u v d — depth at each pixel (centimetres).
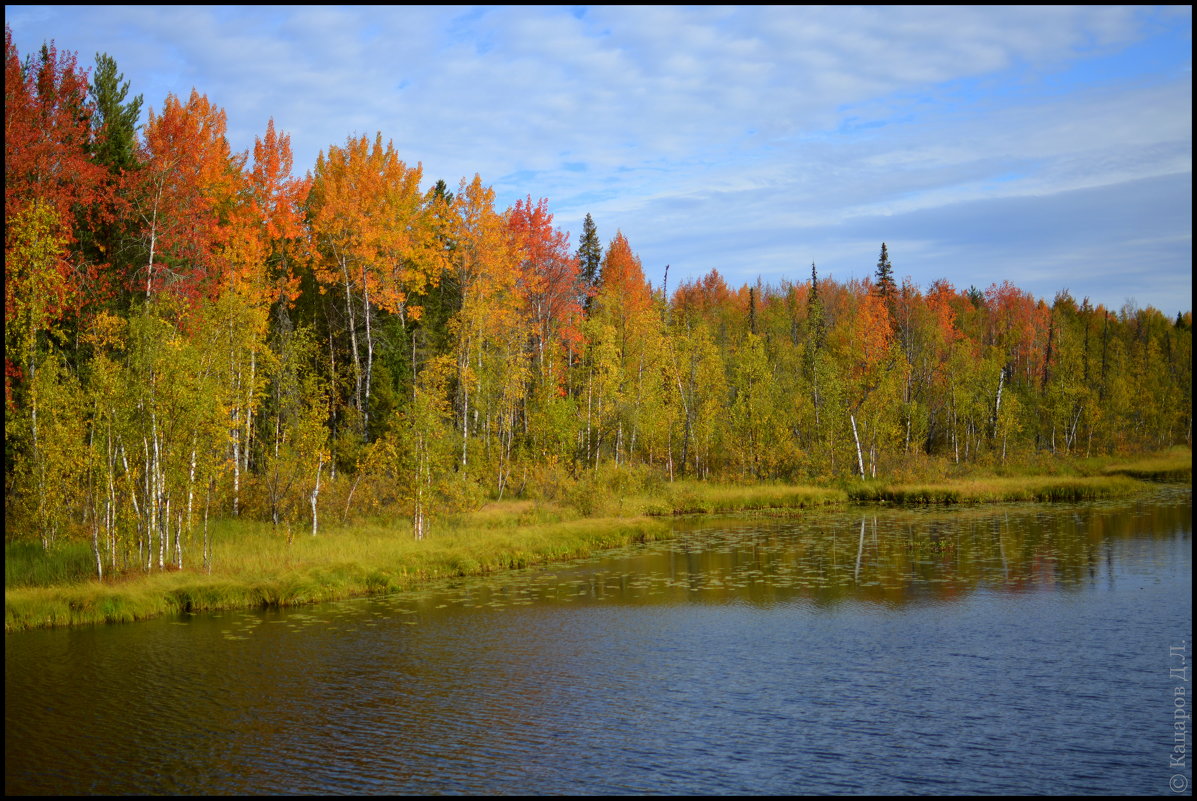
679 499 4625
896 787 1146
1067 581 2456
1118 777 1165
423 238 4516
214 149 3881
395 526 3372
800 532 3694
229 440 2827
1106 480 4922
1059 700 1466
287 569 2509
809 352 6719
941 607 2183
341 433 4172
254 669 1700
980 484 5000
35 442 2508
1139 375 8194
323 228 4112
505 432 4766
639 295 5909
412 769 1217
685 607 2244
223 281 3453
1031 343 8888
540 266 5391
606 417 5041
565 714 1435
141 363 2527
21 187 2738
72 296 2823
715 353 6050
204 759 1256
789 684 1580
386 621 2111
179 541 2698
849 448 5759
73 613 2095
